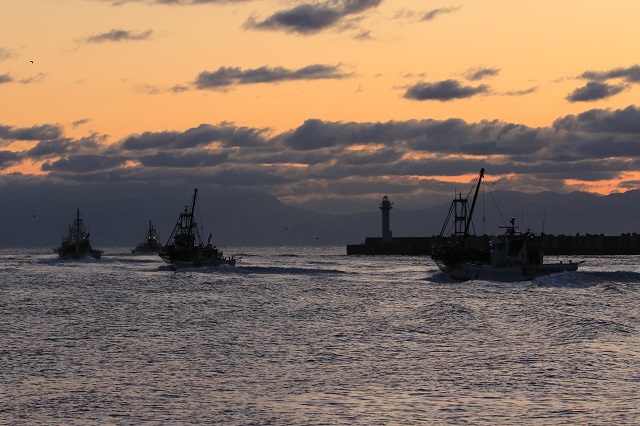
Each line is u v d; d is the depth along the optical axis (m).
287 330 116.56
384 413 68.62
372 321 126.00
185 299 169.62
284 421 66.56
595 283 197.88
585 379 80.00
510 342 102.81
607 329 113.44
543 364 87.50
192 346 101.81
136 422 66.69
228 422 66.44
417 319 127.94
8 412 69.88
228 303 160.00
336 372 84.25
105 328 120.62
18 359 93.19
